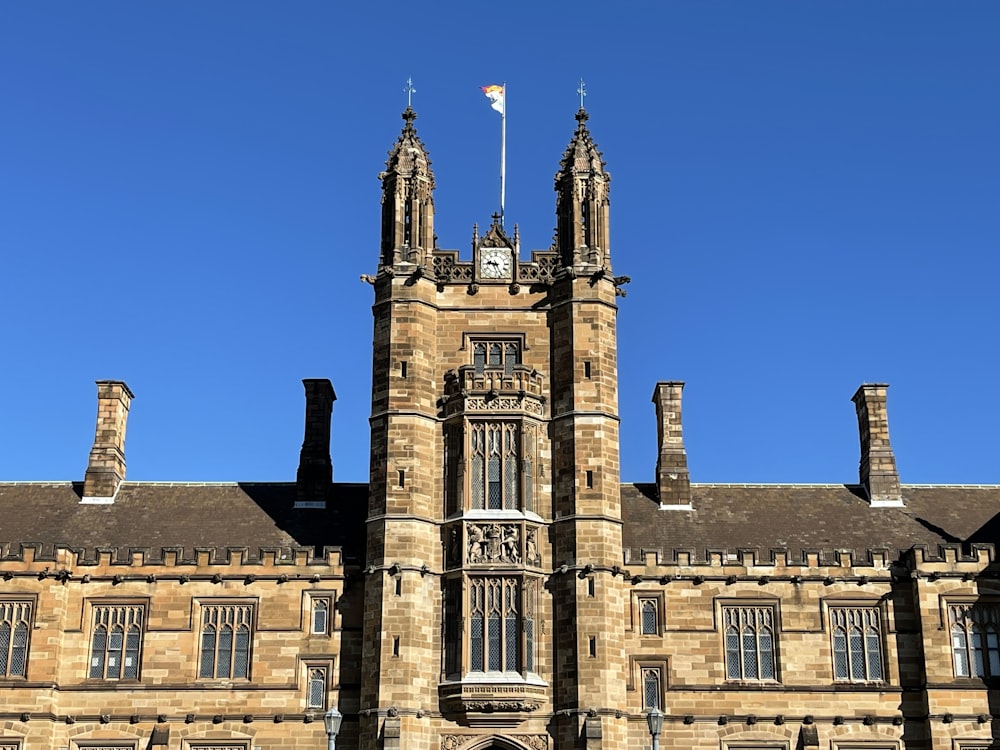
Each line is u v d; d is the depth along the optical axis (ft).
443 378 200.95
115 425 220.02
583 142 211.61
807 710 189.16
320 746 186.39
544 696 183.21
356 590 193.67
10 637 189.16
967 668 189.78
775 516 211.82
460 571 187.73
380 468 194.49
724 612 194.08
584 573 186.91
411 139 212.64
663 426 218.79
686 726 188.24
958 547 194.59
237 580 193.67
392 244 206.28
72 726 186.39
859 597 194.70
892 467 218.59
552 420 198.29
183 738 186.39
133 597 192.65
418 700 182.50
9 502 213.46
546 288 205.05
